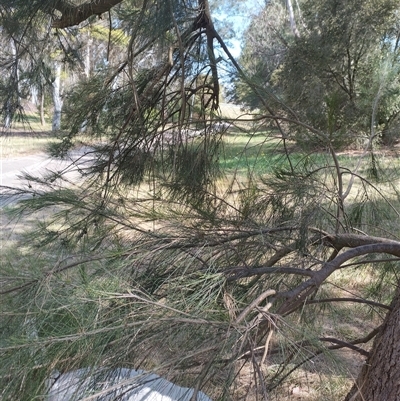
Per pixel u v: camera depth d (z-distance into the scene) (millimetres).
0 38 2268
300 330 1237
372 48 4445
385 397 1687
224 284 1363
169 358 1123
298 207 1788
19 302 1348
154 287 1457
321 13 6668
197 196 2133
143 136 2285
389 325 1820
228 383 1064
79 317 1128
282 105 1994
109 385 1071
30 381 1033
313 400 2195
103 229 1825
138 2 2123
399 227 2281
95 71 2412
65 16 2129
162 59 2205
